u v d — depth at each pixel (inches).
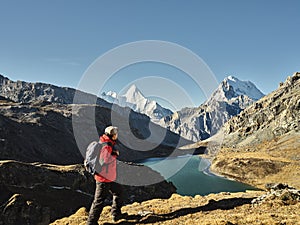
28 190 2145.7
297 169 4222.4
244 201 515.2
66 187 2406.5
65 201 2210.9
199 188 3479.3
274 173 4279.0
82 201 2310.5
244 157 5467.5
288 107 7721.5
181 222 406.3
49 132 6456.7
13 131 5270.7
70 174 2613.2
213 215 431.5
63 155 5816.9
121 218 430.9
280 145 6432.1
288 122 7411.4
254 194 610.5
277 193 508.7
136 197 2386.8
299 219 382.0
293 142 6259.8
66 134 6909.5
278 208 455.8
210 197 612.4
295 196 495.2
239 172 4500.5
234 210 460.4
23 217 1843.0
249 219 391.9
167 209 479.8
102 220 428.1
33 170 2394.2
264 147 6875.0
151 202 586.2
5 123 5359.3
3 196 2006.6
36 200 2034.9
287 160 4921.3
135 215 446.0
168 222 409.7
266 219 386.0
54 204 2108.8
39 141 5723.4
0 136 4781.0
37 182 2276.1
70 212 2106.3
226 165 4872.0
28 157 4835.1
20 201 1931.6
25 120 6609.3
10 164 2305.6
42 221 1879.9
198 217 427.8
